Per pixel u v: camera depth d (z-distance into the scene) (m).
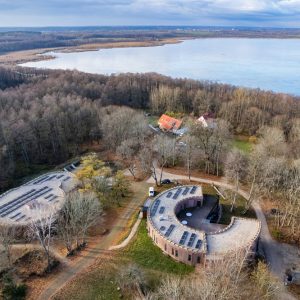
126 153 132.50
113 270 78.56
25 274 77.19
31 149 143.50
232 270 67.12
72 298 71.19
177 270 78.69
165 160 128.38
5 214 95.31
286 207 98.50
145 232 92.50
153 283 74.56
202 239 83.31
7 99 175.12
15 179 128.25
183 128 170.25
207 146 127.88
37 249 85.25
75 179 111.31
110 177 112.19
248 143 163.50
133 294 71.56
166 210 96.69
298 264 82.75
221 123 140.25
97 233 92.69
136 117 154.75
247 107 186.50
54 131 148.38
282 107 190.25
